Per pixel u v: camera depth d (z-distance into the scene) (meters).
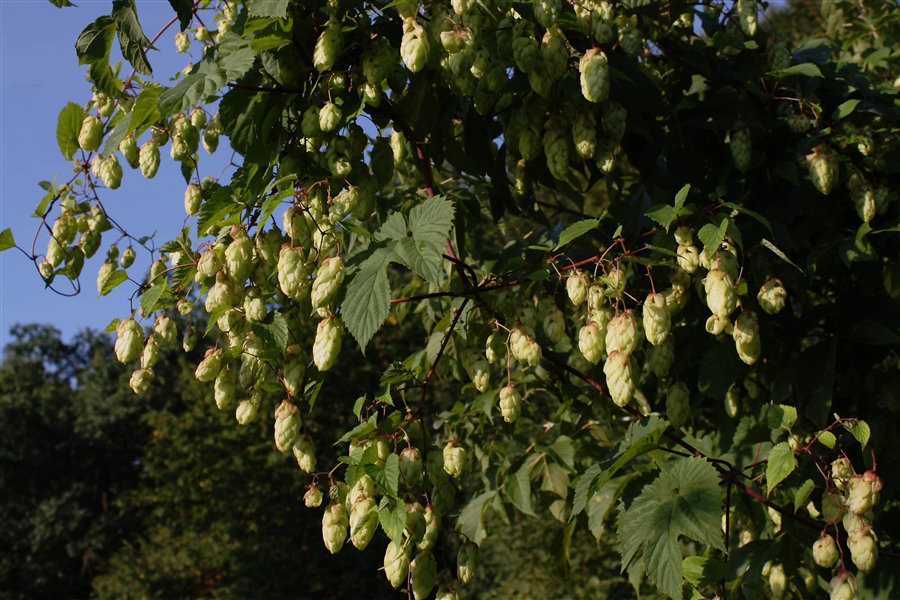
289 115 2.83
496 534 12.46
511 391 2.63
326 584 16.16
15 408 27.19
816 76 3.36
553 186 3.31
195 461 17.14
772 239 3.03
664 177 3.25
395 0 2.63
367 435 2.34
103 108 3.04
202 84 2.52
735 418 3.40
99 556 25.05
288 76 2.74
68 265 3.02
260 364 2.56
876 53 4.35
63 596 25.11
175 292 2.66
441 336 3.88
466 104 3.33
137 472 29.53
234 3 3.20
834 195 3.22
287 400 2.49
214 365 2.55
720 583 2.56
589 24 2.67
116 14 2.86
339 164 2.65
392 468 2.19
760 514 3.22
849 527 2.39
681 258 2.46
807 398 3.34
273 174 2.71
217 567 15.95
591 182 3.38
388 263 2.31
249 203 2.59
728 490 2.54
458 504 13.56
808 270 3.05
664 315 2.31
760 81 3.42
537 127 2.91
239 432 16.31
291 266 2.32
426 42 2.52
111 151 2.62
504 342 2.73
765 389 3.50
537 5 2.57
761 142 3.36
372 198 2.80
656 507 2.32
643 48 3.58
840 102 3.47
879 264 3.23
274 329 2.42
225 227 2.51
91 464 28.88
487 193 3.94
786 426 2.62
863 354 3.20
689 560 2.47
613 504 3.41
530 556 11.85
